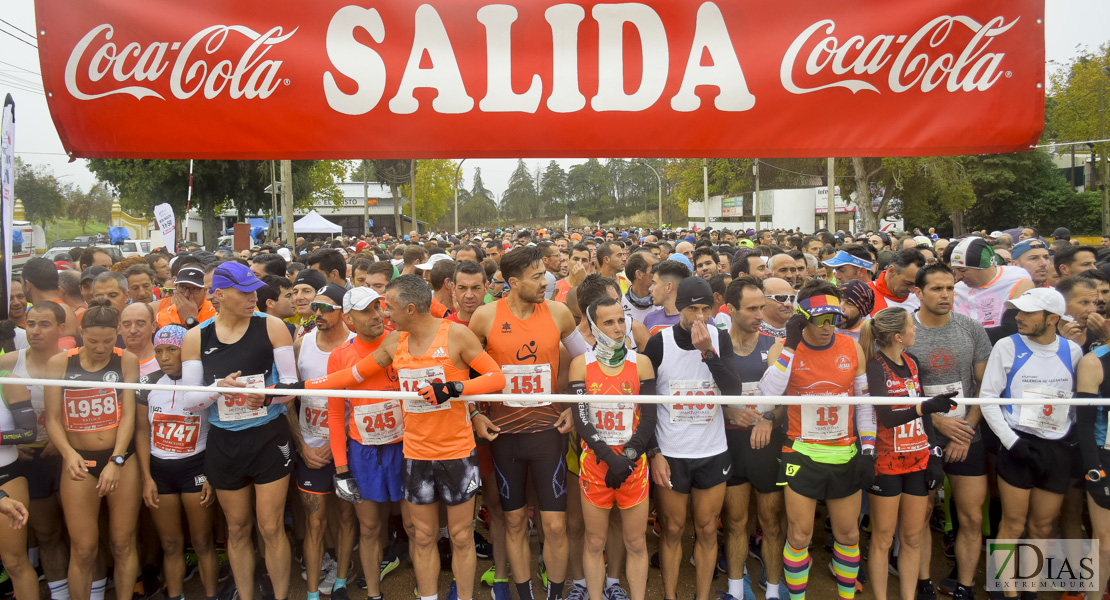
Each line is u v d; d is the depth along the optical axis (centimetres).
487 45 315
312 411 391
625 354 354
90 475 364
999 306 481
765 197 4903
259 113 318
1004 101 301
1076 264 534
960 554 393
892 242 1262
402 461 374
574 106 315
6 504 346
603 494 351
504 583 404
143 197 3047
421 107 318
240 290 353
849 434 353
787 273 581
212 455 363
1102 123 3269
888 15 303
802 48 307
